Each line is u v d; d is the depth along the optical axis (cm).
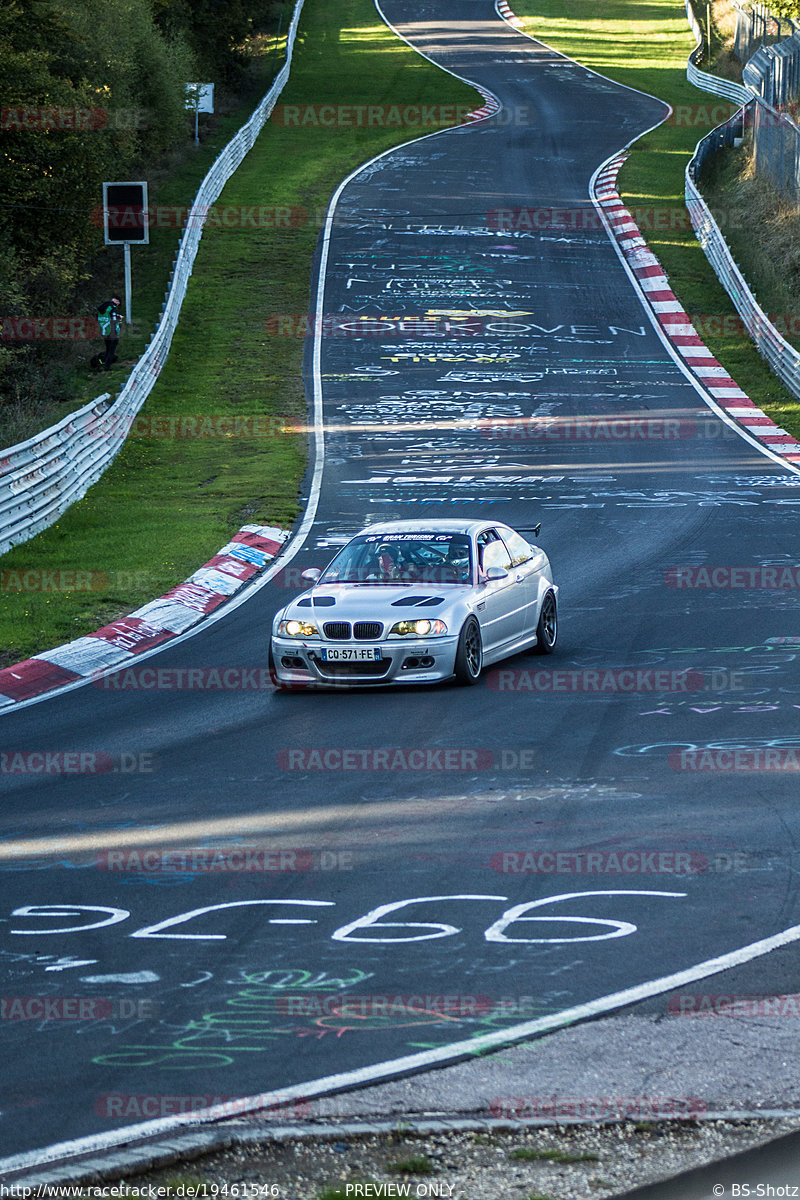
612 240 12175
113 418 7044
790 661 3294
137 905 1783
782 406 7969
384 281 11038
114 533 5366
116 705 3144
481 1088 1186
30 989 1499
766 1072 1193
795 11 17788
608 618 3947
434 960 1547
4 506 4988
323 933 1653
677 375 8769
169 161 14075
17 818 2259
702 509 5631
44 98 8194
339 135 16350
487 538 3503
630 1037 1285
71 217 8344
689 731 2662
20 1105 1206
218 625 4034
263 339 9694
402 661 3095
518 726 2758
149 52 12144
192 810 2253
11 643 3731
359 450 7181
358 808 2219
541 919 1672
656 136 16200
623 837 2005
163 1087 1229
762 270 10969
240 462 6969
